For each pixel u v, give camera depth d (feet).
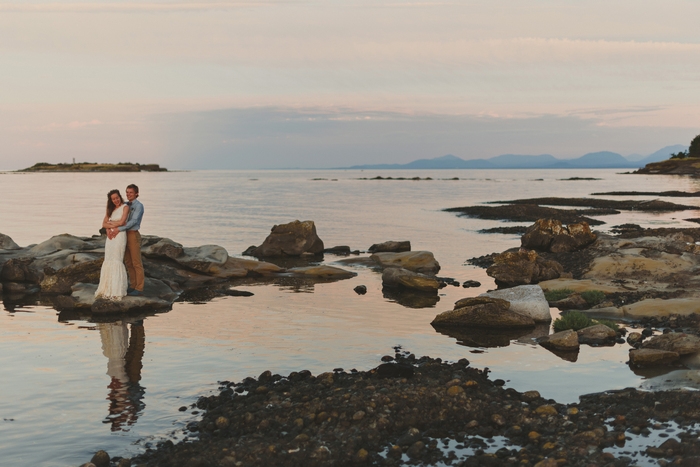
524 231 128.26
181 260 70.59
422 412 29.78
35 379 35.17
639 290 60.95
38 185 407.64
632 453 25.85
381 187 416.05
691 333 45.68
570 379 35.86
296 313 53.31
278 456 25.70
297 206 215.10
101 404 31.50
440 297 61.46
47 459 25.67
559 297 59.57
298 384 33.94
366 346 42.65
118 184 433.48
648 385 34.53
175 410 30.78
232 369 37.22
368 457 25.88
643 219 160.35
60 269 62.95
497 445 27.14
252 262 76.18
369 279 72.54
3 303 57.16
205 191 341.82
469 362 39.09
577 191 335.88
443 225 145.38
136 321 49.90
